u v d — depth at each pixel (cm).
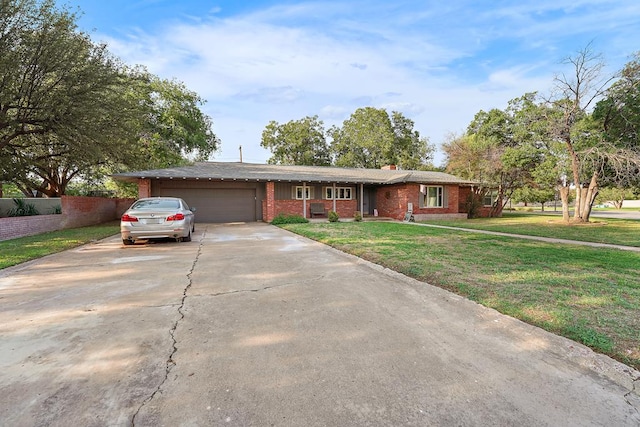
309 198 1862
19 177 1633
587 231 1202
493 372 241
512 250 744
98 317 348
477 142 2281
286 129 4012
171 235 860
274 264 617
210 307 380
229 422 187
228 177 1555
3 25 1153
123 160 1669
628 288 438
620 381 229
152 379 230
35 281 495
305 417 192
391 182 1852
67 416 191
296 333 310
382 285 473
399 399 209
